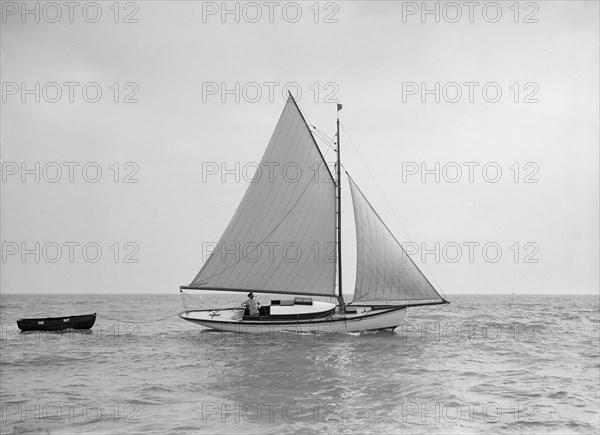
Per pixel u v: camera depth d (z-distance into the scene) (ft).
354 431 38.68
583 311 206.18
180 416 42.70
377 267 92.73
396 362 70.28
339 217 99.04
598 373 62.39
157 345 89.40
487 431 39.22
